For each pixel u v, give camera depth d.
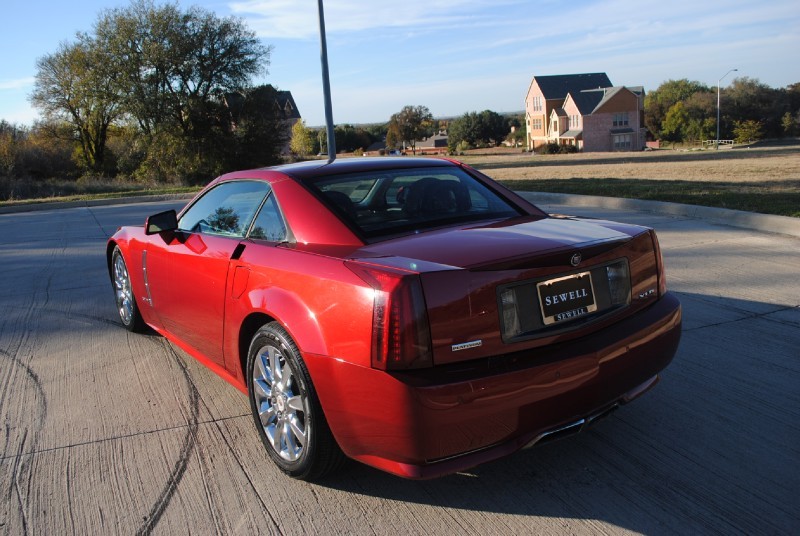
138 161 45.25
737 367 4.03
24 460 3.24
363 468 3.08
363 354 2.40
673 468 2.93
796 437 3.15
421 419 2.31
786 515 2.54
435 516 2.65
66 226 13.87
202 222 4.01
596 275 2.77
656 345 2.89
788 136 101.44
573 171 31.77
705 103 105.00
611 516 2.59
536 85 100.19
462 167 3.86
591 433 3.31
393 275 2.37
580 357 2.55
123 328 5.51
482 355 2.43
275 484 2.95
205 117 42.16
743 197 11.18
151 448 3.33
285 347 2.78
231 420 3.64
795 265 6.57
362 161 3.73
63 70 47.50
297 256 2.88
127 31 40.50
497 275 2.46
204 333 3.71
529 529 2.53
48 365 4.63
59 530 2.65
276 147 45.69
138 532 2.62
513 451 2.50
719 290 5.79
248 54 43.06
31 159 44.25
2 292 7.13
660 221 9.91
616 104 86.88
